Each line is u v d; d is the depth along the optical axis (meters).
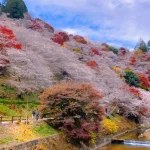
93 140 37.06
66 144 31.39
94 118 36.16
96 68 67.81
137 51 130.12
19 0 84.12
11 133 25.70
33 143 25.56
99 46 106.94
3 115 35.31
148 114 66.38
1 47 38.66
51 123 33.56
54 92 34.62
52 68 51.56
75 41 92.50
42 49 51.53
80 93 34.84
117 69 84.62
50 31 85.12
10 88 42.38
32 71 40.34
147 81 88.38
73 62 56.50
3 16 70.44
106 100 54.56
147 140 45.19
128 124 60.00
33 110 38.31
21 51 42.03
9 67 38.94
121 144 42.31
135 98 63.69
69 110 33.91
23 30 55.12
